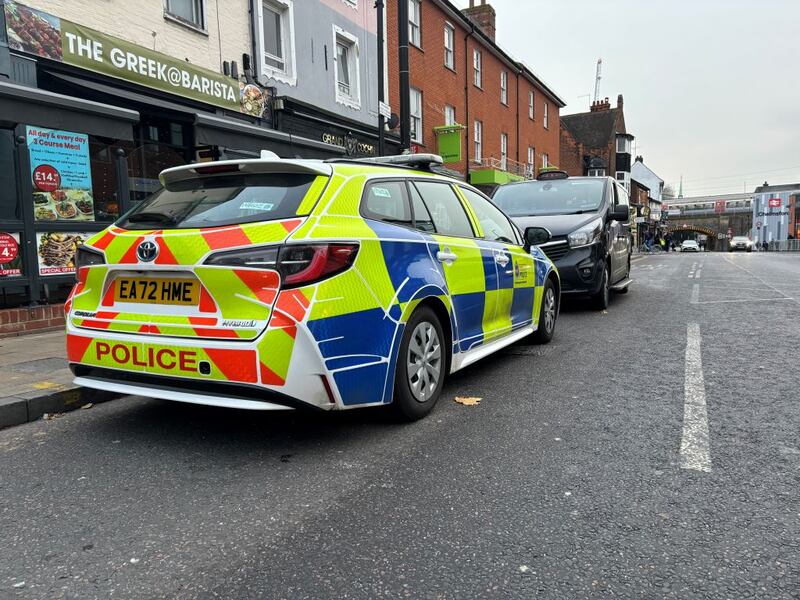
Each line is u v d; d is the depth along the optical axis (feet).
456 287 14.23
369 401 11.32
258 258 10.02
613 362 18.33
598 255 27.55
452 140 65.67
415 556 7.70
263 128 36.24
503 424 12.73
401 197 13.47
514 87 94.22
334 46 47.03
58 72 26.35
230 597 6.87
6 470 10.49
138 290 11.15
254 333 9.84
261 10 38.93
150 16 31.30
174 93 31.73
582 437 11.89
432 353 13.33
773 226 273.54
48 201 23.32
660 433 12.07
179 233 10.77
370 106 53.01
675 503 9.10
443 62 69.77
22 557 7.72
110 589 7.03
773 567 7.40
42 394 13.42
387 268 11.79
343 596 6.87
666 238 228.63
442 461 10.77
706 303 31.78
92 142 25.26
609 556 7.67
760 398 14.30
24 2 24.94
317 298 10.14
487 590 6.97
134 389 11.00
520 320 18.74
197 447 11.53
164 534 8.29
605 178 32.32
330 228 10.71
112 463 10.77
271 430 12.44
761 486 9.64
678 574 7.27
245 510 8.97
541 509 8.95
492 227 17.83
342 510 8.95
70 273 23.95
